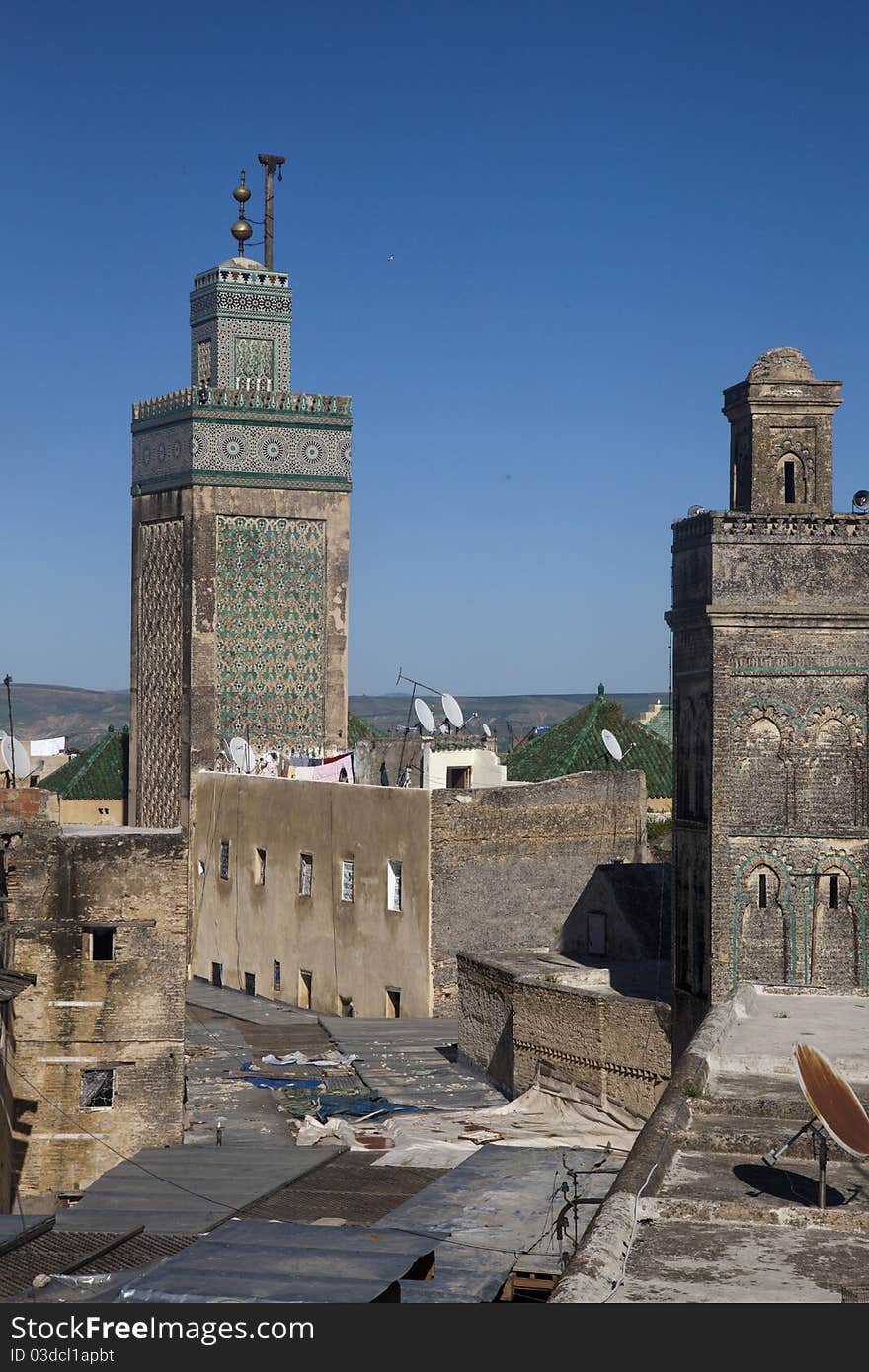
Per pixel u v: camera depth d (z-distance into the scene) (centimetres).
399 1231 1914
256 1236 1770
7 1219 2417
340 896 5262
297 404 6225
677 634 3444
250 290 6225
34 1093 3306
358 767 6003
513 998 3741
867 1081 1972
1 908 3316
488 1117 3459
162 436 6306
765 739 3256
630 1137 3247
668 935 4350
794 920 3244
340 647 6309
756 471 3331
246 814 5847
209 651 6153
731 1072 1980
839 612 3241
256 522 6197
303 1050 4322
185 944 3347
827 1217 1439
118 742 7231
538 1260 1825
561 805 5003
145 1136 3312
